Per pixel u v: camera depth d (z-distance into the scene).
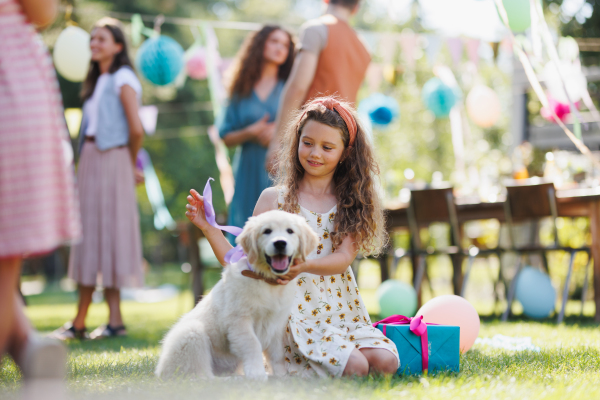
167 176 21.11
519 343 3.95
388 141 17.92
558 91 5.47
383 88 17.67
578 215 5.91
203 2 23.52
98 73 5.42
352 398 2.18
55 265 23.58
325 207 3.09
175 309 9.11
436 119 18.48
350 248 3.00
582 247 5.80
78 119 8.78
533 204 5.86
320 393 2.22
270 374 2.76
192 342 2.60
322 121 3.00
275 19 28.95
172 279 20.55
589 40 10.72
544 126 10.47
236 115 5.03
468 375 2.74
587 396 2.27
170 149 21.00
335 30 4.45
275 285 2.64
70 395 2.14
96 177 5.16
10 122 1.82
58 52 6.73
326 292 2.96
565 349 3.58
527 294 5.77
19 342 1.90
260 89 5.07
